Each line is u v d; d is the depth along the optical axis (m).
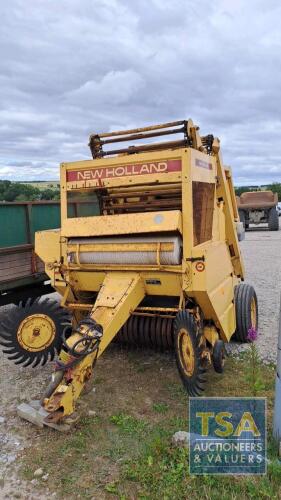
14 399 4.37
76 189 4.65
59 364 3.46
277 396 3.30
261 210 22.52
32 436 3.65
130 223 4.23
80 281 4.71
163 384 4.54
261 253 14.30
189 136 4.55
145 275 4.28
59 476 3.15
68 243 4.60
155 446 3.29
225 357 4.96
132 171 4.34
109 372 4.87
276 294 8.43
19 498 2.96
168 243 4.05
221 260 4.66
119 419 3.83
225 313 4.76
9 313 4.38
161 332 4.66
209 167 4.79
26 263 6.48
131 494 2.93
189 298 4.23
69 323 4.57
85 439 3.57
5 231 6.21
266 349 5.46
